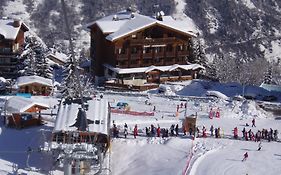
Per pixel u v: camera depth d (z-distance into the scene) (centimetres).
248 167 5000
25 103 6078
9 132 5825
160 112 6831
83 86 7519
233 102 7344
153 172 4925
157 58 10069
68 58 7800
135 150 5422
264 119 6656
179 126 6134
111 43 9812
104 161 5031
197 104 7350
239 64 13525
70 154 4791
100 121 5134
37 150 5056
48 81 8169
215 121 6438
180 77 10319
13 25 10344
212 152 5344
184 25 10350
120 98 7719
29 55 9050
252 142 5688
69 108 5409
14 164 5034
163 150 5378
